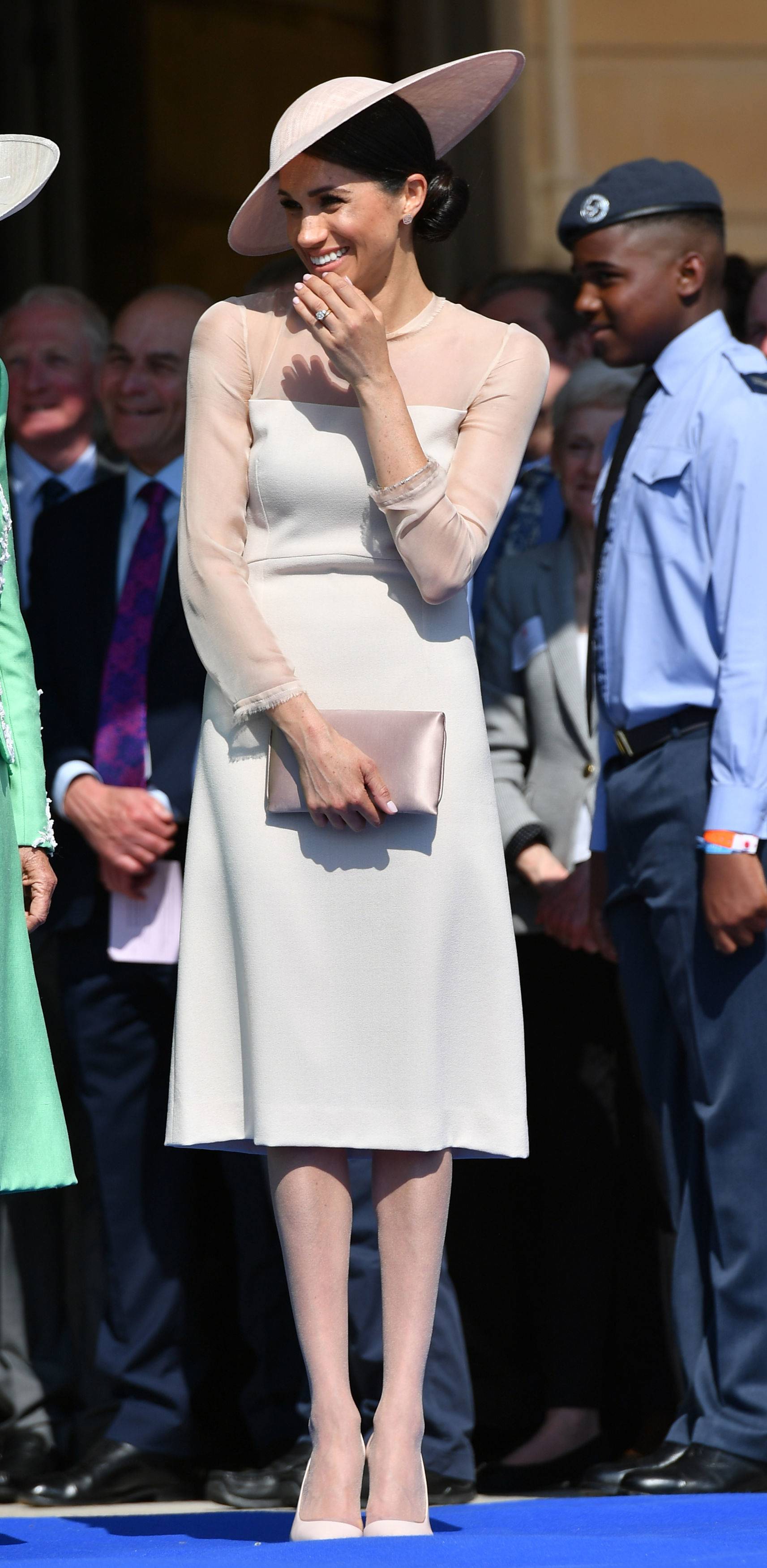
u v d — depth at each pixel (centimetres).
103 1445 1764
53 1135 1258
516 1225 1881
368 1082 1193
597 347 1683
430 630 1230
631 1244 1866
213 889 1235
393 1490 1191
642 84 3197
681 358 1630
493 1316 1873
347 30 3353
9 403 2109
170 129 3325
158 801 1778
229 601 1212
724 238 1700
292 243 1262
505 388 1252
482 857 1223
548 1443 1811
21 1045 1256
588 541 1898
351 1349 1661
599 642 1633
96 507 1902
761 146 3231
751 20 3222
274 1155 1222
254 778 1223
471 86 1248
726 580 1551
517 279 2108
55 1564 1194
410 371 1241
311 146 1202
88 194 3331
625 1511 1356
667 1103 1628
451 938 1212
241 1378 1820
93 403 2111
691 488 1577
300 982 1197
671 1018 1623
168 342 1867
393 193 1220
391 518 1195
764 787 1523
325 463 1220
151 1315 1781
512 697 1911
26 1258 1892
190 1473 1773
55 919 1817
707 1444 1508
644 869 1590
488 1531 1284
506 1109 1221
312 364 1237
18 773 1308
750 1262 1521
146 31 3312
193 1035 1230
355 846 1205
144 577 1853
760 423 1566
